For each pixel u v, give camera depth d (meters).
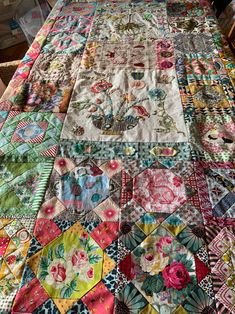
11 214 0.78
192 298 0.63
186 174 0.88
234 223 0.76
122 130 1.02
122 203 0.81
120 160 0.92
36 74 1.27
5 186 0.85
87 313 0.61
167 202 0.81
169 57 1.35
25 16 2.51
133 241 0.72
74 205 0.80
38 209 0.79
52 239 0.73
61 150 0.96
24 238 0.73
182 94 1.16
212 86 1.20
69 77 1.25
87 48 1.41
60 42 1.46
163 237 0.73
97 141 0.99
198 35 1.48
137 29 1.53
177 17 1.62
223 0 2.09
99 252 0.70
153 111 1.09
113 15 1.65
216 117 1.07
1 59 2.59
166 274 0.66
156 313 0.61
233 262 0.68
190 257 0.69
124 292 0.64
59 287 0.65
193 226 0.75
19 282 0.66
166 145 0.97
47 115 1.08
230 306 0.61
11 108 1.11
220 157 0.92
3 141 0.99
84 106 1.12
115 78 1.24
